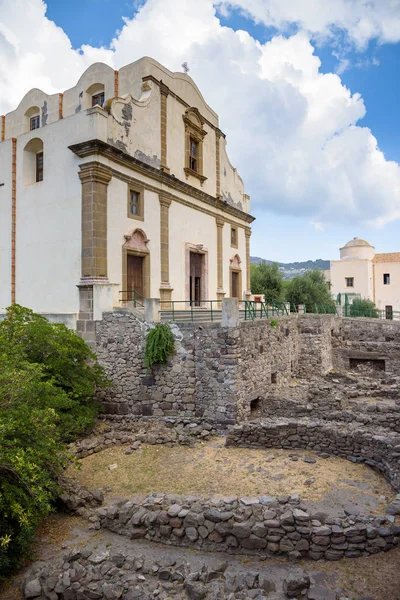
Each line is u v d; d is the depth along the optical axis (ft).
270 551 26.55
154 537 28.84
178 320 54.19
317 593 22.40
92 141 55.16
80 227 57.88
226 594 22.59
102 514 30.83
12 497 25.84
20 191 66.23
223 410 50.01
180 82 77.00
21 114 84.94
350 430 41.45
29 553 27.17
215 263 87.04
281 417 50.14
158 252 68.64
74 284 58.54
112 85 72.13
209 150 85.76
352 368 89.81
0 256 68.18
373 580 23.88
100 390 55.67
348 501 32.35
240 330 51.60
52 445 30.35
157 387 53.01
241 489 35.29
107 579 24.26
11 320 47.24
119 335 54.60
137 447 45.62
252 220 103.19
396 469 34.94
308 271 163.02
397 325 87.61
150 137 67.10
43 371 45.37
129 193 62.44
